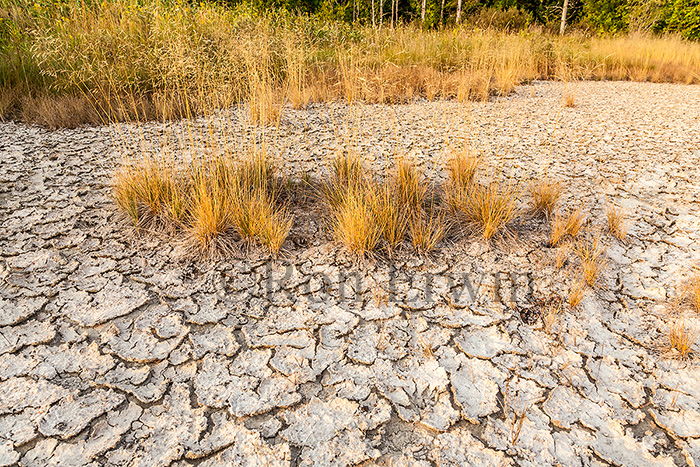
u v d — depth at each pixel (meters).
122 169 3.94
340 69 7.63
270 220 3.25
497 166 4.73
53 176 4.19
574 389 2.26
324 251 3.29
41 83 6.38
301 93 7.04
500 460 1.91
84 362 2.30
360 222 3.13
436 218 3.62
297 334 2.57
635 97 8.50
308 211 3.78
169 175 3.77
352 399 2.18
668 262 3.21
